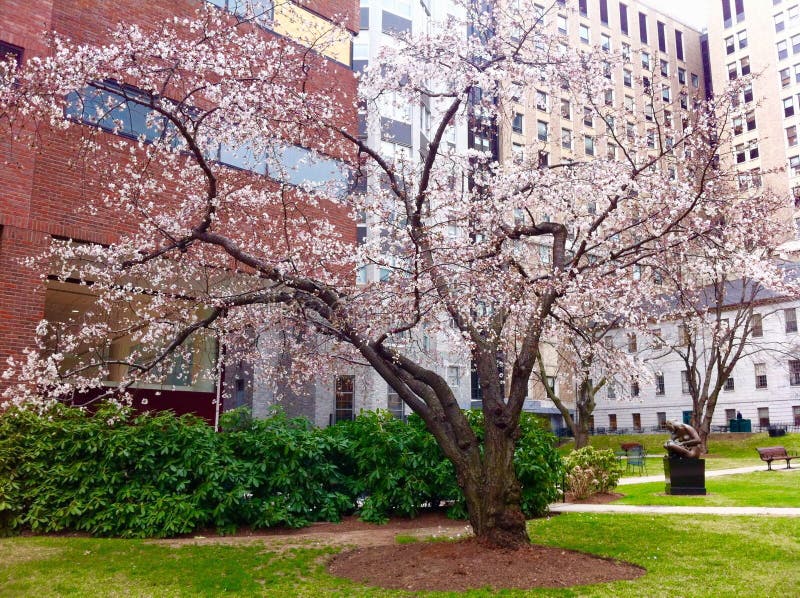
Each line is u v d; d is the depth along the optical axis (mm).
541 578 7004
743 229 9609
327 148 11078
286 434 11297
